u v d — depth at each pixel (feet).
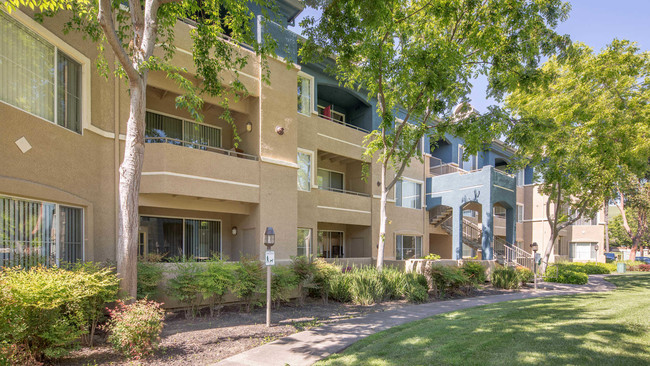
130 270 22.15
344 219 56.59
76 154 28.22
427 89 36.63
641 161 53.21
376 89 43.27
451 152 81.46
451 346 20.56
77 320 20.04
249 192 39.63
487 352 19.39
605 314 28.27
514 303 37.29
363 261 55.16
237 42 32.48
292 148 44.70
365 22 29.50
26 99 24.47
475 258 70.03
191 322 27.99
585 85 51.83
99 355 19.60
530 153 57.41
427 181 74.74
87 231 28.86
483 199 64.75
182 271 29.94
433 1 37.19
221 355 20.01
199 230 43.24
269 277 27.17
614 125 50.08
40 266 21.84
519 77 39.50
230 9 30.01
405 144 45.27
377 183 62.13
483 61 41.70
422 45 38.32
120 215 22.38
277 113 43.37
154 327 19.60
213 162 36.83
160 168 33.71
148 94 39.40
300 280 36.47
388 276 40.42
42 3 22.74
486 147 46.60
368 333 24.64
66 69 28.07
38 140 24.82
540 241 98.78
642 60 49.01
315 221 52.13
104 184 30.89
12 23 23.63
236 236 44.80
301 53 34.27
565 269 66.85
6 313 16.43
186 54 37.24
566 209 96.17
